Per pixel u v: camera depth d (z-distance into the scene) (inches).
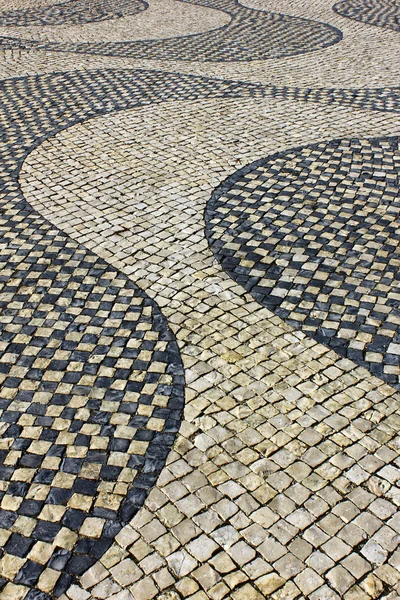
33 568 122.8
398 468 138.8
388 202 237.0
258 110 323.0
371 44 427.5
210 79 367.9
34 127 311.1
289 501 133.0
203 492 135.1
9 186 257.3
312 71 378.3
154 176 261.1
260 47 425.1
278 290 192.5
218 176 259.3
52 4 543.5
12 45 437.4
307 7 521.7
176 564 122.7
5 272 204.1
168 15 506.6
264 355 168.6
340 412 151.9
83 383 161.9
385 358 166.9
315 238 216.4
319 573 120.6
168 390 159.0
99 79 371.6
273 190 247.4
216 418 151.2
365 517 129.6
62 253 212.8
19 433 149.1
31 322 183.0
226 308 185.8
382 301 186.7
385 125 303.0
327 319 180.5
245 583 119.4
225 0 550.9
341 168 262.8
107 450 144.6
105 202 243.3
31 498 135.0
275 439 145.7
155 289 194.7
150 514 131.4
